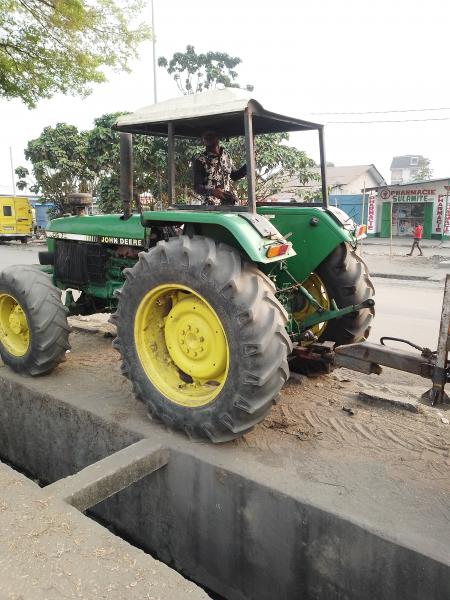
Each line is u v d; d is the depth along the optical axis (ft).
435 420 10.93
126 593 6.18
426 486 8.37
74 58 38.14
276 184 38.45
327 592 7.82
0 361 15.03
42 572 6.51
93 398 12.14
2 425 14.05
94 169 50.72
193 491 9.40
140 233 13.29
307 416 11.09
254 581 8.79
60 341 13.11
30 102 39.99
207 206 10.50
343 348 9.88
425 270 46.24
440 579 6.64
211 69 39.50
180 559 9.91
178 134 12.57
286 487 8.25
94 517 11.60
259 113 10.15
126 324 10.80
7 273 13.29
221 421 9.34
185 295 10.26
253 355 8.87
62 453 12.28
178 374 10.73
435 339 20.81
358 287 12.87
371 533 7.18
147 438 10.05
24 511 7.70
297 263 12.76
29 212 76.74
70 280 15.90
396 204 80.59
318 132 12.73
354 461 9.17
